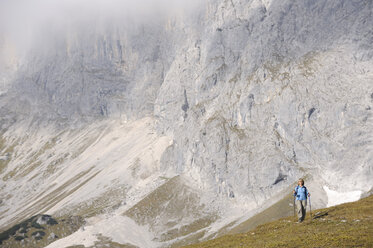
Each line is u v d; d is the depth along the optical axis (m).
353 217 30.84
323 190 166.75
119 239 181.50
